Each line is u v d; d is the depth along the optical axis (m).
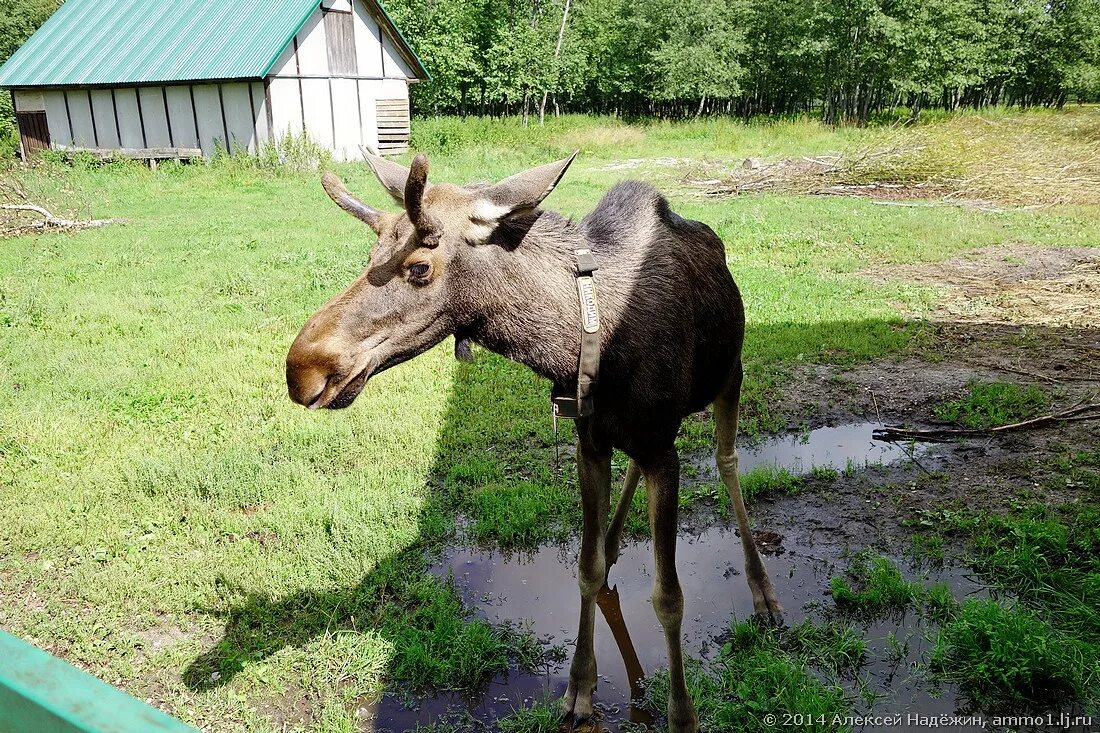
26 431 5.61
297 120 22.52
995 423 5.63
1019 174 16.44
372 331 2.51
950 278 9.60
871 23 34.34
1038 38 47.97
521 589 4.07
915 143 18.39
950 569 4.08
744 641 3.60
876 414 6.01
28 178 15.44
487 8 40.78
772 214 13.67
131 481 4.90
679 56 37.94
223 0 24.94
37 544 4.32
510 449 5.51
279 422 5.80
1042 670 3.22
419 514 4.61
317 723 3.18
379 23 23.81
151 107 23.22
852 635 3.57
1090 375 6.43
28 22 36.94
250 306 8.64
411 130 26.77
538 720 3.17
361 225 13.35
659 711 3.27
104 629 3.67
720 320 3.35
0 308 8.39
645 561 4.33
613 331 2.75
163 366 6.84
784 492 4.93
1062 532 4.10
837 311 8.26
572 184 17.11
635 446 2.94
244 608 3.82
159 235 12.59
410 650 3.46
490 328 2.71
